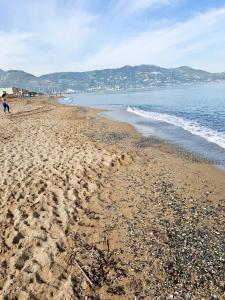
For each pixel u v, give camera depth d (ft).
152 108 147.64
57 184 33.24
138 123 90.89
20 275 18.34
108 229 24.08
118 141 60.95
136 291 17.25
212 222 24.80
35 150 49.29
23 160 43.06
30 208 27.35
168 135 67.41
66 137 62.39
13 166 40.11
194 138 61.82
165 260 19.85
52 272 18.71
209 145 54.39
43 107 162.71
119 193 31.50
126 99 280.72
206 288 17.17
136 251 21.03
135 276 18.48
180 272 18.62
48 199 29.07
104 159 43.68
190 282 17.71
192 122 86.28
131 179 35.99
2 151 48.98
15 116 110.83
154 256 20.34
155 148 54.24
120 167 40.96
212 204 28.48
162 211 27.12
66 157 44.42
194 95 239.50
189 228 23.90
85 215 26.32
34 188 32.12
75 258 20.26
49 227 23.94
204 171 39.04
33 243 21.70
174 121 91.25
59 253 20.67
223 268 18.80
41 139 59.57
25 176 35.88
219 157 45.75
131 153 49.42
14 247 21.36
